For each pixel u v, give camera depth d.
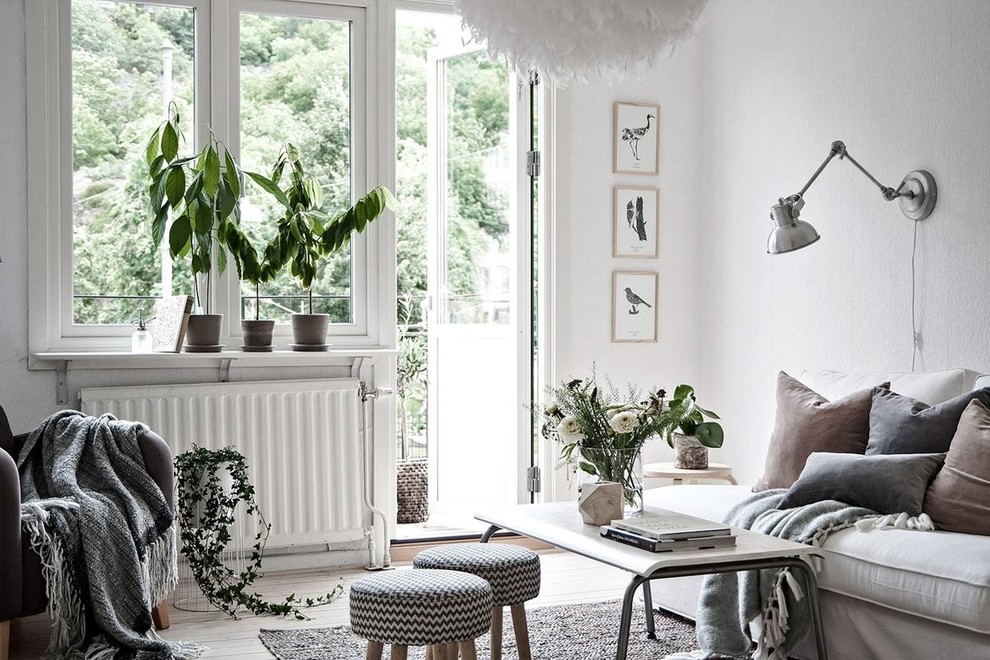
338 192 5.04
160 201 4.35
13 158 4.45
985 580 2.75
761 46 5.16
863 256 4.54
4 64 4.43
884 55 4.43
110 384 4.55
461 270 5.87
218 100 4.80
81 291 4.62
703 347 5.61
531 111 5.37
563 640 3.70
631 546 2.91
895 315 4.36
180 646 3.61
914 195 4.23
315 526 4.81
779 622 3.19
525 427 5.40
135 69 4.71
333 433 4.84
